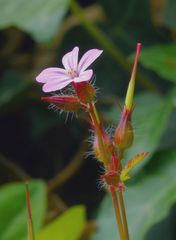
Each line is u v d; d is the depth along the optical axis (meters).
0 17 0.37
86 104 0.25
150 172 0.36
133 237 0.34
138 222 0.35
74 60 0.25
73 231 0.35
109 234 0.35
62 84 0.25
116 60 0.42
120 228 0.25
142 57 0.37
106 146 0.25
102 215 0.36
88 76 0.24
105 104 0.43
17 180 0.41
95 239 0.36
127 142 0.25
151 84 0.41
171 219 0.38
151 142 0.35
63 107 0.25
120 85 0.43
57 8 0.36
